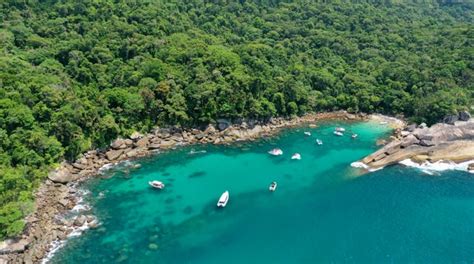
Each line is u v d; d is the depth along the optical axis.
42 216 109.19
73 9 192.50
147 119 153.75
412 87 189.25
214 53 179.12
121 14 196.12
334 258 100.81
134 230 107.75
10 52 161.62
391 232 110.62
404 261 100.06
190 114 159.75
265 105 170.25
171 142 152.75
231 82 166.62
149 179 131.38
